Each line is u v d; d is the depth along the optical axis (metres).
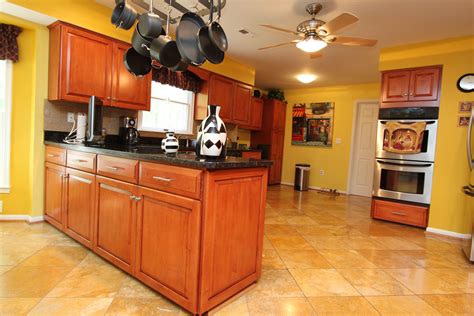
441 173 3.42
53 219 2.80
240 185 1.75
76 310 1.59
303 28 2.65
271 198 5.17
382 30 3.18
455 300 1.91
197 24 1.70
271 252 2.62
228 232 1.69
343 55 4.10
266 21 3.11
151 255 1.77
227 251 1.69
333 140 6.30
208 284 1.57
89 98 2.92
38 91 2.88
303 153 6.70
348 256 2.60
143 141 3.78
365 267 2.38
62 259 2.19
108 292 1.79
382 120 3.85
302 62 4.57
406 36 3.33
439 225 3.42
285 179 6.97
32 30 2.87
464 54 3.27
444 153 3.40
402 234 3.33
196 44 1.68
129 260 1.92
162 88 4.05
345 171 6.15
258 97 6.10
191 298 1.56
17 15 2.62
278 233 3.17
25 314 1.53
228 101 4.72
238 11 2.88
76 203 2.43
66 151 2.57
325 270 2.28
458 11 2.68
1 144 2.93
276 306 1.74
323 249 2.74
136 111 3.68
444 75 3.39
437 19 2.87
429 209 3.49
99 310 1.60
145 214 1.80
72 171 2.47
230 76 4.69
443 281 2.18
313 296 1.88
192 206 1.53
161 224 1.70
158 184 1.71
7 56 2.77
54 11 2.63
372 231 3.39
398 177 3.73
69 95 2.79
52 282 1.87
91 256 2.27
